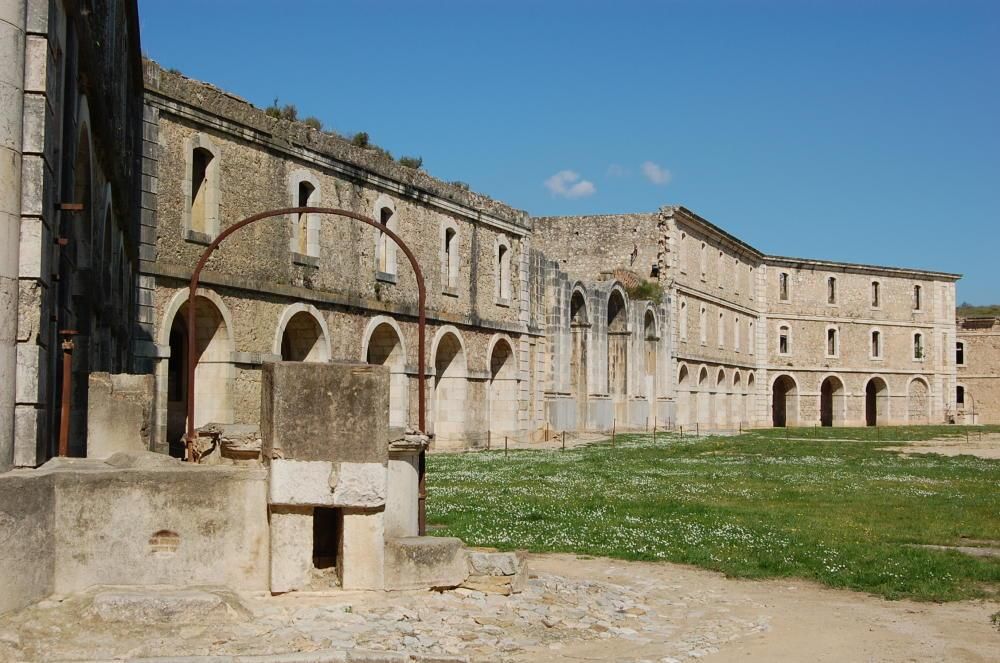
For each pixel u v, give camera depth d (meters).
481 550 11.33
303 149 29.94
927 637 10.33
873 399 88.81
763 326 79.56
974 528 18.03
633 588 12.35
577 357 52.22
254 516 9.90
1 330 9.10
